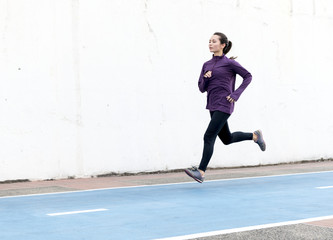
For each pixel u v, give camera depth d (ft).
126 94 30.83
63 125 28.68
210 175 30.71
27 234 14.48
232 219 16.67
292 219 16.66
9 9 27.07
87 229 15.14
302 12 38.91
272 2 37.37
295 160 38.55
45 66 28.09
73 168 29.04
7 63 27.02
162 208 18.86
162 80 32.30
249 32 36.24
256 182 27.02
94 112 29.71
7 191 23.72
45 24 28.12
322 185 25.66
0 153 26.89
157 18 32.12
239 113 35.65
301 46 38.83
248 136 26.30
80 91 29.22
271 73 37.24
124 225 15.71
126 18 30.89
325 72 40.14
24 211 18.31
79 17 29.22
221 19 34.94
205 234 14.29
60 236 14.21
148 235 14.28
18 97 27.35
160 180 28.17
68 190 24.00
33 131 27.78
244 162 35.96
